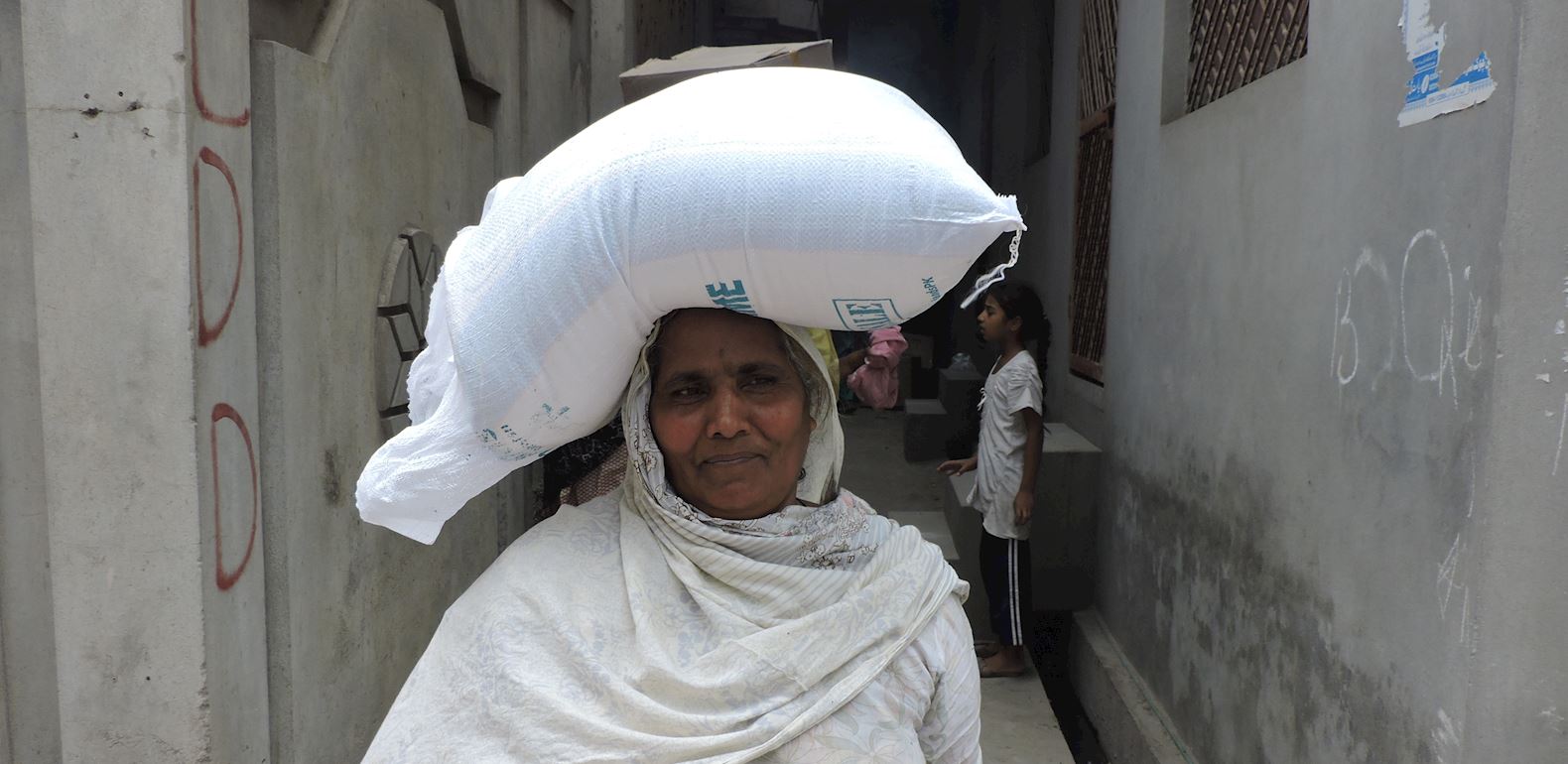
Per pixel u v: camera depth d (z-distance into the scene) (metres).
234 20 2.02
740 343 1.15
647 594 1.14
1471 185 1.85
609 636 1.14
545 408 1.15
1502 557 1.78
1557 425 1.75
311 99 2.31
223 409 2.01
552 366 1.12
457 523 3.47
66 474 1.93
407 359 2.90
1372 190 2.26
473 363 1.12
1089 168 5.55
